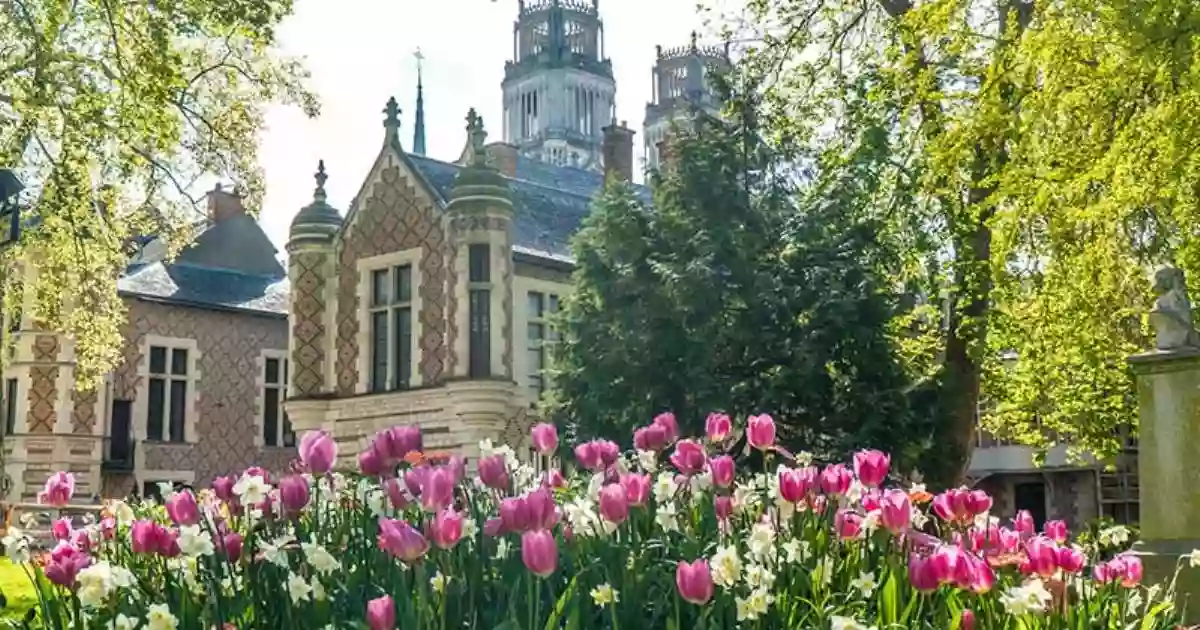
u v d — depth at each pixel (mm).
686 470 5930
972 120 12648
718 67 23109
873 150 20438
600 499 5023
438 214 26281
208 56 23125
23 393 32000
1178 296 8492
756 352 19703
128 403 34062
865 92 21391
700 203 21094
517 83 117062
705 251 20281
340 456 27078
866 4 21781
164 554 4910
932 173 15836
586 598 4789
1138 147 10359
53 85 19797
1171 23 9492
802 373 18984
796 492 5324
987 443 39281
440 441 25562
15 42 21125
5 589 10891
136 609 5020
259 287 38469
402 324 26891
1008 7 17125
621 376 20641
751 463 19453
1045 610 4938
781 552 5152
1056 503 38625
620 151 35156
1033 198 12156
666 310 20094
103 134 20906
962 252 19703
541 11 118062
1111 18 9695
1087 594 5641
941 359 25281
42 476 31891
